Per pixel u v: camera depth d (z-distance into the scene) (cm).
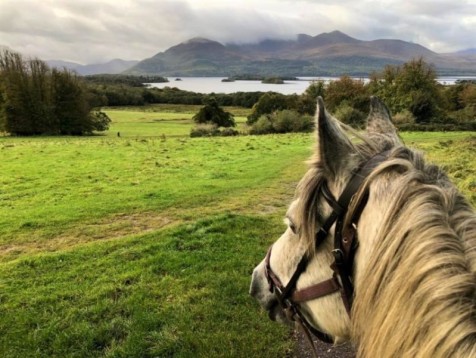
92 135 5256
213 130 4244
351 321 146
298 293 178
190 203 1179
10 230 952
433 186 133
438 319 109
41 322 516
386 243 130
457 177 1184
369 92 5072
